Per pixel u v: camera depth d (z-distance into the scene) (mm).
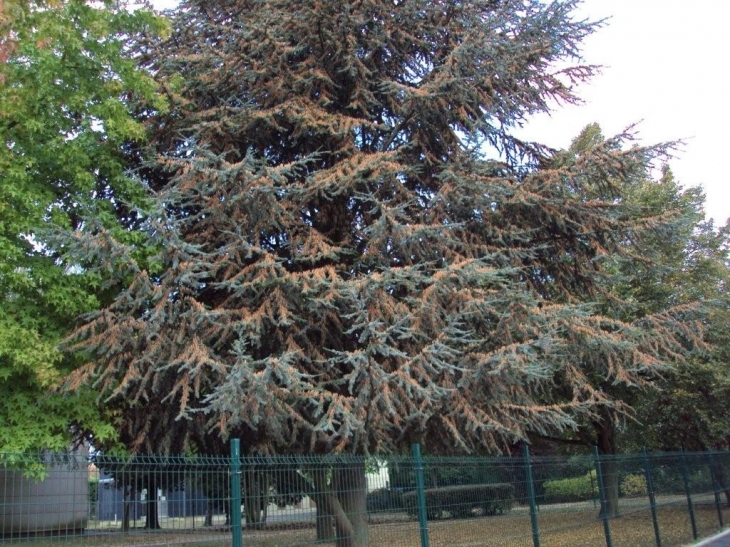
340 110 12820
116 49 10094
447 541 8141
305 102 11594
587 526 11258
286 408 8961
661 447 21984
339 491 7199
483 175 11664
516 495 9344
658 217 12344
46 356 8773
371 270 11141
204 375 9109
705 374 18297
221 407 7922
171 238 8891
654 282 18766
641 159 11664
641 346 12000
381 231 9938
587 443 20812
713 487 16469
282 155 12953
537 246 11883
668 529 13930
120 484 5855
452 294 9836
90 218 8602
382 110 12992
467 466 8703
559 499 10297
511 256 11453
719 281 21141
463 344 10070
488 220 11516
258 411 8461
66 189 10227
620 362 11688
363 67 11797
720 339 18031
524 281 12711
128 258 8766
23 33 8891
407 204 10000
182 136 11336
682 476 14711
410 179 12859
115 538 5648
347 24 11586
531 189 11609
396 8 12367
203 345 9078
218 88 11812
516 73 12336
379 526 7488
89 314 8812
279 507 6699
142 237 9992
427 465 8117
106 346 8930
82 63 9773
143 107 11594
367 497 7516
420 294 10328
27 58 9719
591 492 11109
